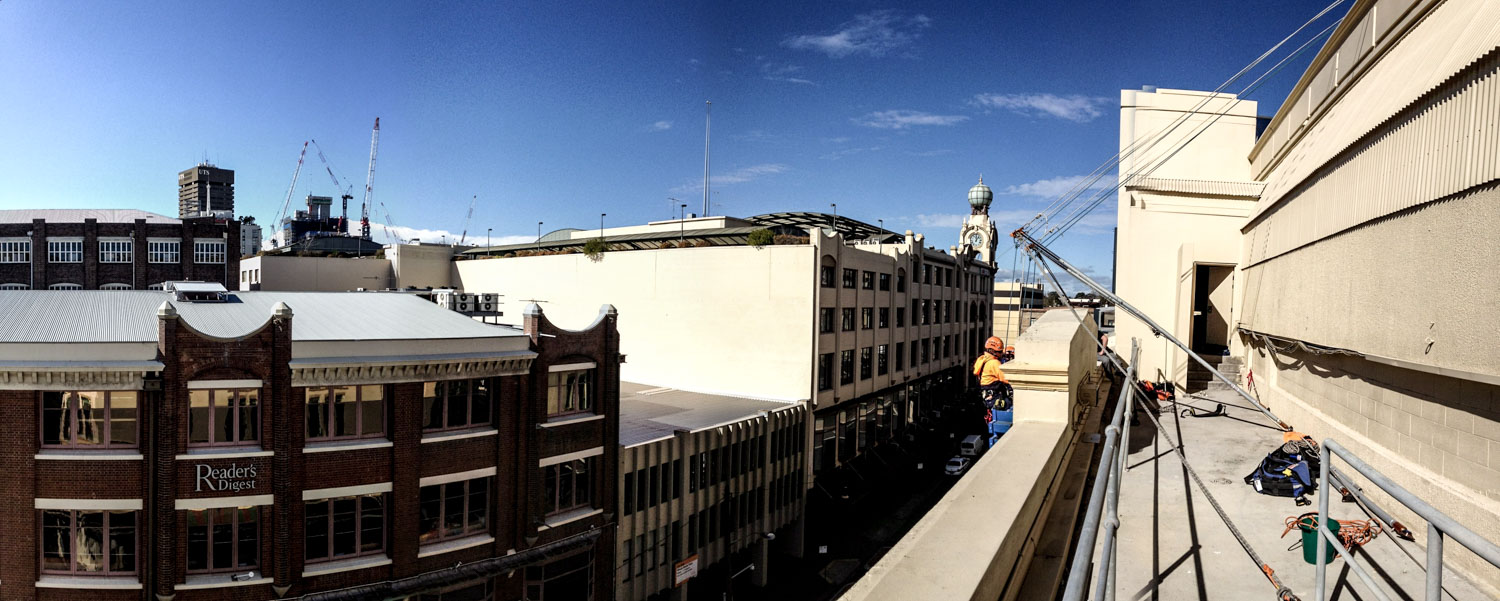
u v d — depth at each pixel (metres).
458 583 27.48
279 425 24.89
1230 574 7.51
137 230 73.31
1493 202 8.57
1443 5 11.20
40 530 23.95
